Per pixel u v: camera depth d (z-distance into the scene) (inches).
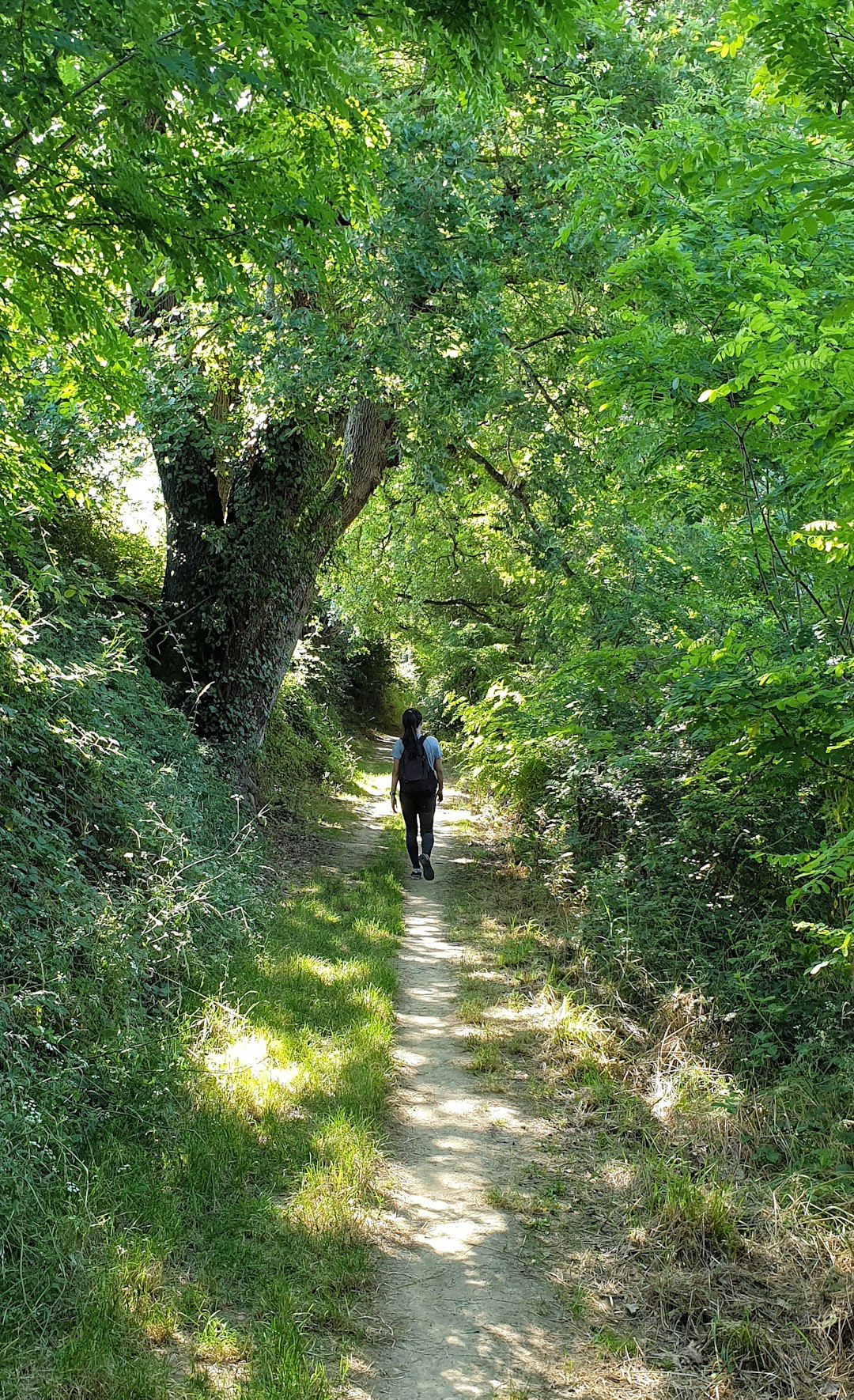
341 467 446.3
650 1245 155.2
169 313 358.9
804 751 176.4
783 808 253.8
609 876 295.1
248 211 151.9
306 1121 187.8
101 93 131.5
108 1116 171.5
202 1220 153.0
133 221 144.9
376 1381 123.6
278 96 146.0
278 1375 120.1
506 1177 178.9
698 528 293.9
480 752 473.7
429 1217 164.6
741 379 150.3
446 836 561.3
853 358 139.2
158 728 357.4
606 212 190.1
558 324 456.8
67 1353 119.1
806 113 148.8
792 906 240.5
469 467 548.1
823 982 220.8
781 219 169.9
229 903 297.0
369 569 784.3
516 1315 139.3
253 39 131.3
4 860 205.6
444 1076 224.2
